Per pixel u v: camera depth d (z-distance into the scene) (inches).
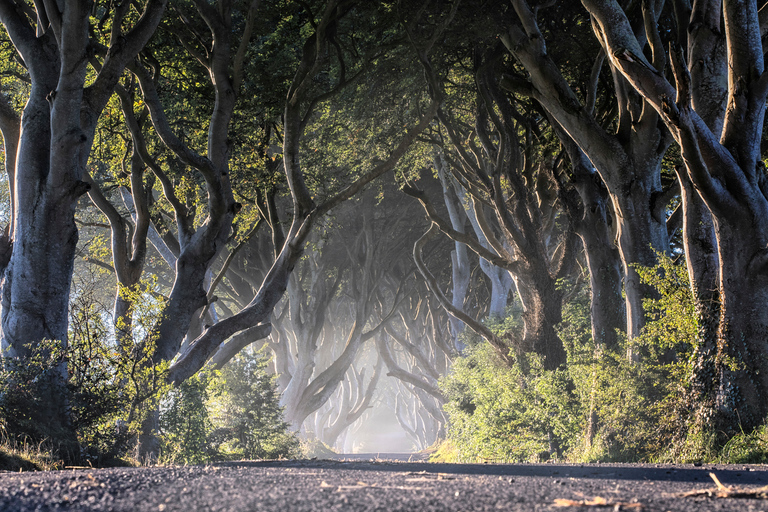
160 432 738.2
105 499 183.6
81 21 622.8
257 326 1082.7
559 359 1019.9
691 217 565.0
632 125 757.9
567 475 299.0
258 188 1127.6
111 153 1061.8
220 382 860.0
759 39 523.8
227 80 877.8
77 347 585.9
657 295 722.8
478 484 233.3
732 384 501.0
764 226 502.6
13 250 643.5
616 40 661.3
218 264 1932.8
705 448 493.7
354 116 1119.6
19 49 674.2
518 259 1071.0
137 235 928.9
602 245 887.7
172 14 904.9
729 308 513.3
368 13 928.9
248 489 207.3
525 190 1085.8
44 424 523.2
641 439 601.9
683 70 478.0
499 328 1455.5
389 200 1996.8
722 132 569.6
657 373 641.6
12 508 168.1
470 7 911.7
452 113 1268.5
